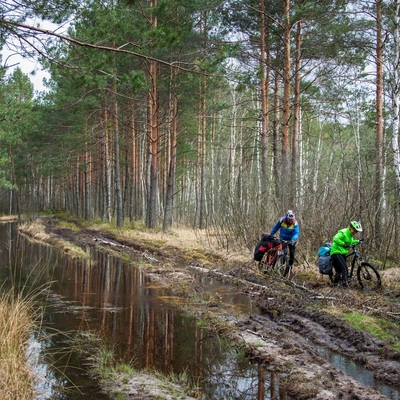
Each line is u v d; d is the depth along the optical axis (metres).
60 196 63.97
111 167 38.06
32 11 6.11
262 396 5.14
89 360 6.23
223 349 6.74
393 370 5.60
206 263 14.44
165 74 23.94
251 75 16.84
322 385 5.19
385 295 9.21
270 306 9.05
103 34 7.00
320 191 14.09
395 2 13.69
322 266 10.31
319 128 36.66
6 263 15.15
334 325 7.45
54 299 9.84
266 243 12.23
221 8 17.56
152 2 18.86
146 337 7.27
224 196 17.44
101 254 17.73
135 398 5.07
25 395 4.86
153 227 25.89
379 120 15.45
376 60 16.27
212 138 34.28
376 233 12.38
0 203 61.62
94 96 26.72
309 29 18.34
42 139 36.53
